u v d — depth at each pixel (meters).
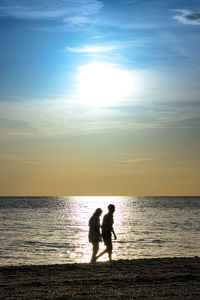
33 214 110.69
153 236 51.09
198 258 18.91
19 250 36.78
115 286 12.08
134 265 16.36
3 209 144.00
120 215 107.56
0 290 11.52
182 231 59.34
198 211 133.00
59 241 45.16
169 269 15.23
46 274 14.30
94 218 17.91
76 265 16.44
